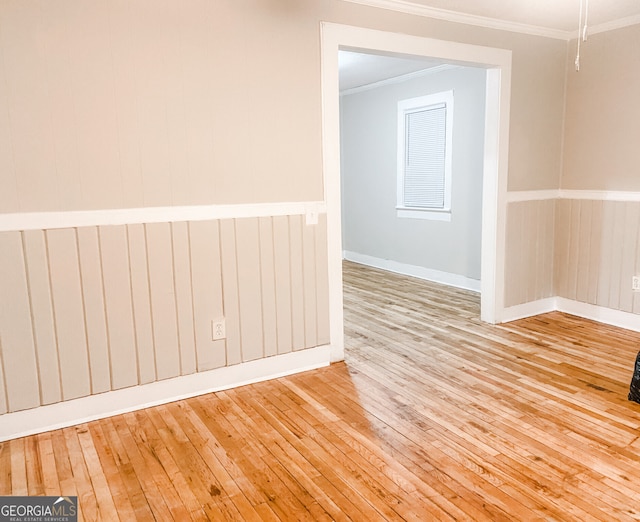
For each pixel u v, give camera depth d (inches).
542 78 160.6
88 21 95.5
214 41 108.0
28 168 93.2
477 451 90.3
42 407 99.0
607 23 150.5
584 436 94.8
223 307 115.6
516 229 163.5
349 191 291.1
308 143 122.0
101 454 91.1
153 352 108.7
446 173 223.9
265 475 84.1
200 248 111.3
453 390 115.6
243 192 115.1
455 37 140.6
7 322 94.2
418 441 93.9
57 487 81.6
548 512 74.1
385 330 161.2
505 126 154.4
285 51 116.3
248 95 113.1
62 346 99.3
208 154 110.0
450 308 186.5
